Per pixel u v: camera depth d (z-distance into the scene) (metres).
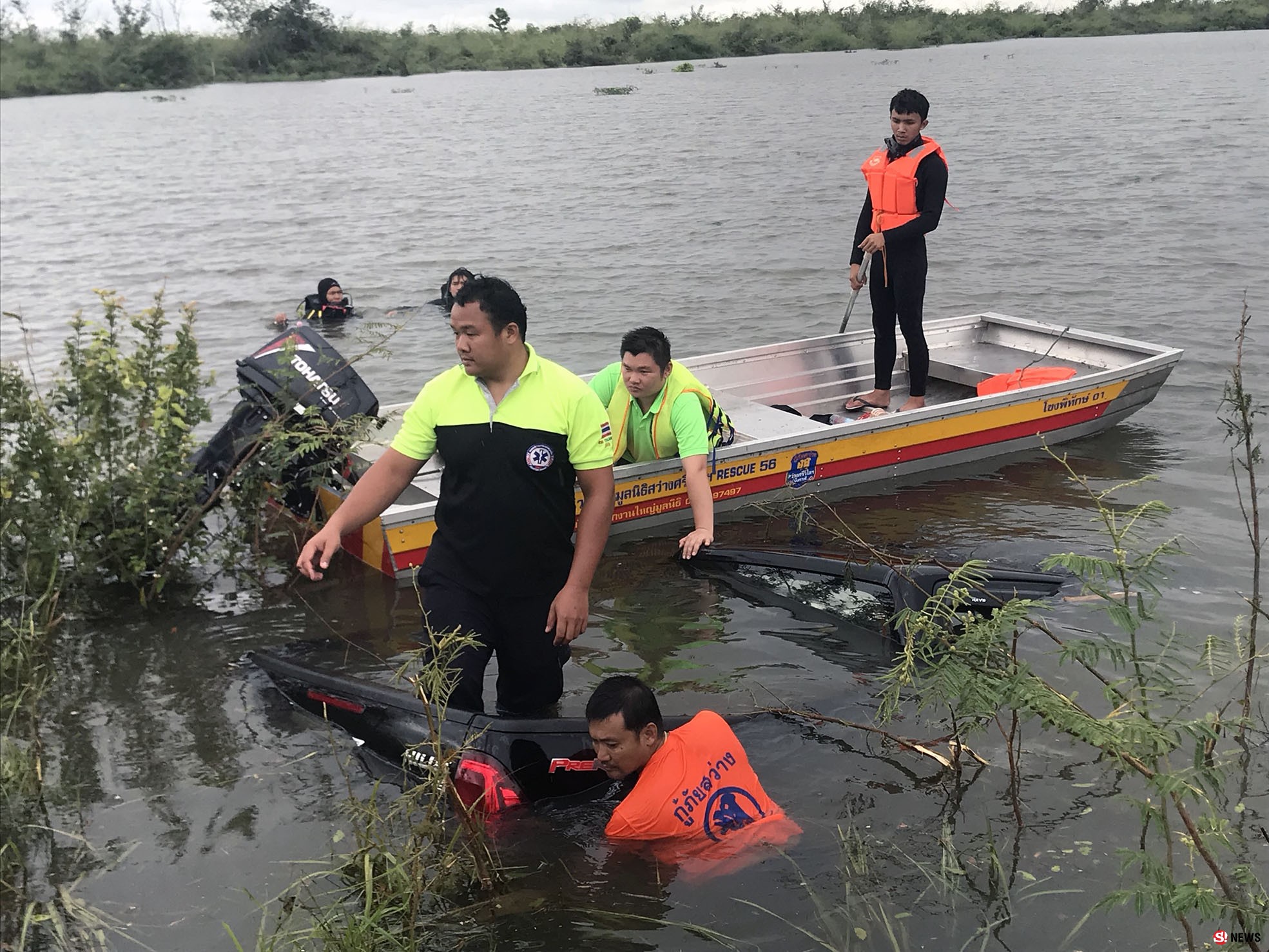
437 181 22.20
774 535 6.13
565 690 4.54
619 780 3.84
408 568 5.61
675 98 43.81
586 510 3.99
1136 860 2.91
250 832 3.66
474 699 4.06
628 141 28.91
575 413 3.89
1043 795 3.75
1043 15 99.62
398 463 4.02
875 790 3.81
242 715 4.38
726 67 70.38
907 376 8.44
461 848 3.46
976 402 6.90
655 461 5.96
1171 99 33.47
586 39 87.38
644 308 11.56
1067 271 12.59
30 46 70.06
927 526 6.13
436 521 4.13
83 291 12.90
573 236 15.80
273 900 3.32
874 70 57.97
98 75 67.75
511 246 15.14
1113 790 3.76
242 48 74.69
